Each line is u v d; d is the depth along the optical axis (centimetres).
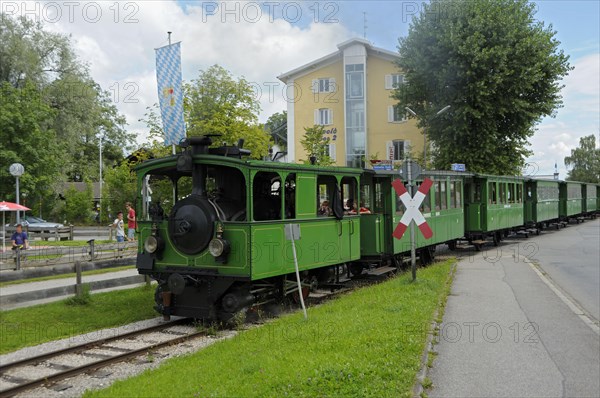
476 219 2602
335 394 609
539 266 1942
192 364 762
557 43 3666
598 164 9681
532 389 684
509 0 3619
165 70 1652
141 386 665
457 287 1452
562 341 911
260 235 1073
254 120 2311
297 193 1203
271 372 680
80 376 765
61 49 4253
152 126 2236
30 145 3547
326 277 1417
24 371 794
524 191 3412
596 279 1653
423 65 3684
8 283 1505
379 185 1725
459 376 730
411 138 4766
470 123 3616
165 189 1409
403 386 647
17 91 3584
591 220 5309
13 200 3559
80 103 4288
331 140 4869
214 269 1079
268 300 1188
